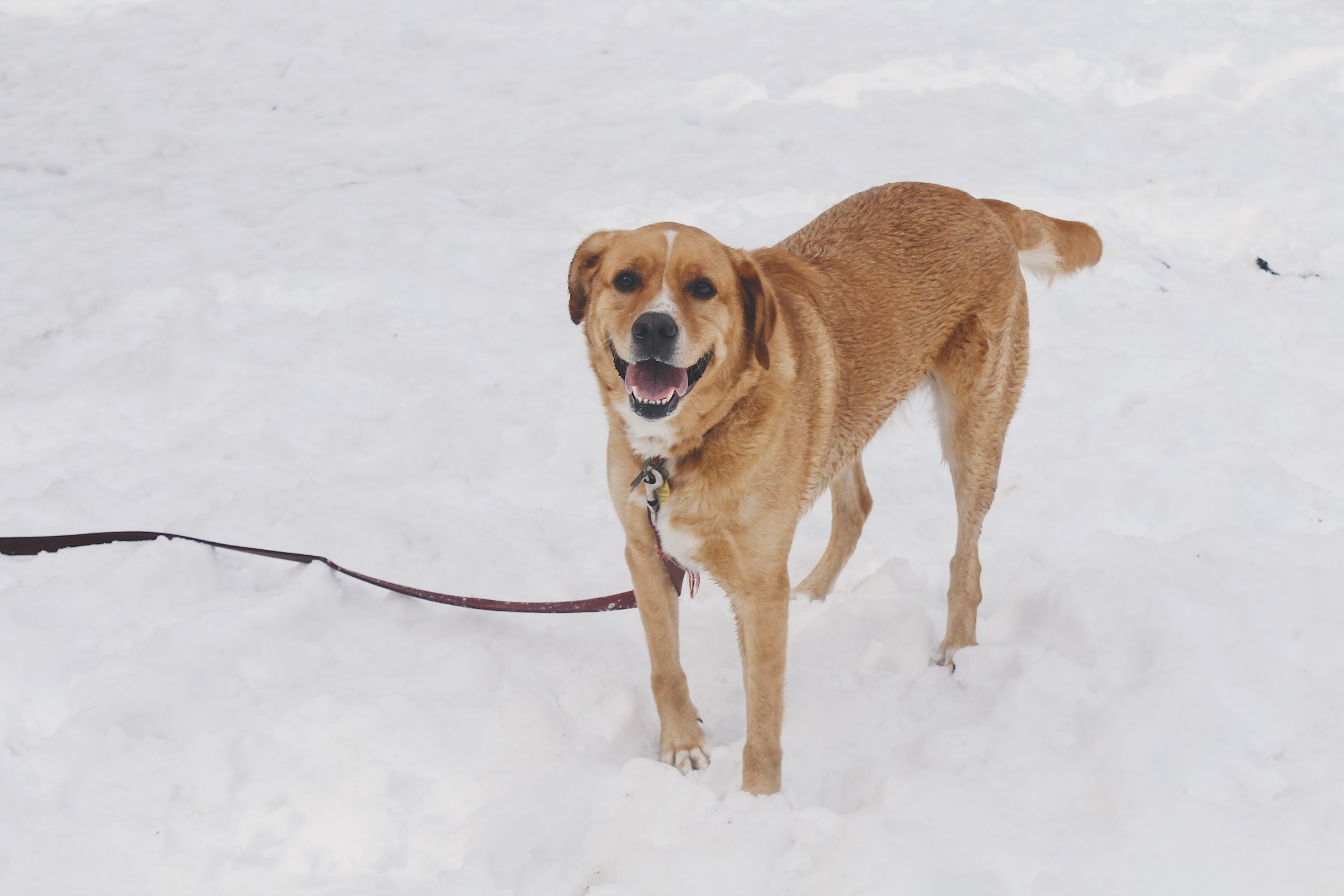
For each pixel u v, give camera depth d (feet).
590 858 8.49
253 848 8.41
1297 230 20.11
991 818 8.16
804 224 20.65
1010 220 12.66
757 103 27.12
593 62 30.19
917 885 7.50
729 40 31.32
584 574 12.55
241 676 10.21
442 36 32.53
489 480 14.53
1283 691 9.60
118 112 28.12
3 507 13.24
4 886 7.87
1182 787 8.45
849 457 11.17
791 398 9.46
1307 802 8.00
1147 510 13.25
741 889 7.82
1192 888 7.30
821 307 10.48
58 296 19.10
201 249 20.77
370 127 27.02
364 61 31.17
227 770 9.00
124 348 17.65
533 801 8.77
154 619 11.16
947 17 32.63
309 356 17.04
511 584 12.32
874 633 11.51
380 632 11.16
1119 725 9.00
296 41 32.60
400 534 13.12
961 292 11.57
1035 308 18.29
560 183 23.32
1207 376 15.92
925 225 11.60
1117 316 17.89
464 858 8.34
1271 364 16.31
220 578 11.87
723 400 9.03
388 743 9.41
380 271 19.54
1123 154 23.79
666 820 8.64
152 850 8.27
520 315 18.60
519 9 34.47
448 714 9.86
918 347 11.42
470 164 24.66
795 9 33.78
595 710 10.39
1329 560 11.45
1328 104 25.40
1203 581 11.00
